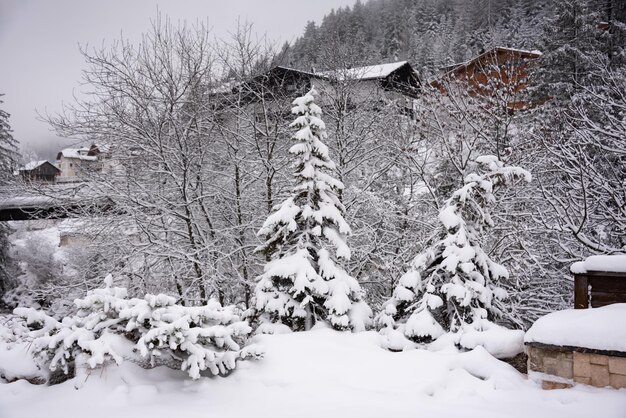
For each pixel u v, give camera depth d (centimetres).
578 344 388
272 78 1416
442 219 615
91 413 383
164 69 1262
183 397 419
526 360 475
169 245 1155
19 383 479
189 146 1227
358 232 1205
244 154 1323
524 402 376
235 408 389
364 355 493
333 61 1510
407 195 1330
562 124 1155
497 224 995
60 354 436
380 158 1370
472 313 585
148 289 1212
